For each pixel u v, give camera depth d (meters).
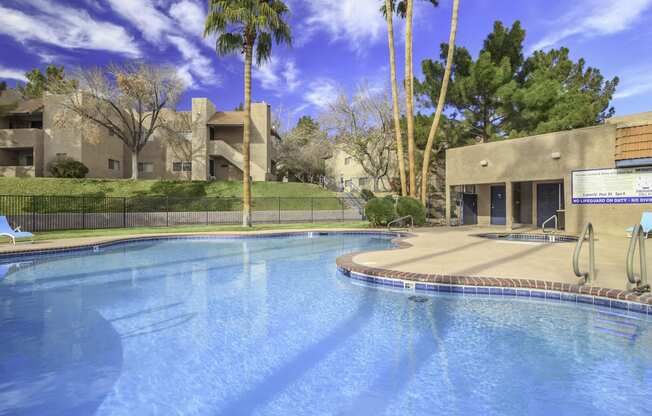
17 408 2.62
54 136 26.19
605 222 12.18
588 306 4.82
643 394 2.74
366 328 4.26
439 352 3.56
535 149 14.30
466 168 17.12
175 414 2.55
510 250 8.95
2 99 27.88
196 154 31.09
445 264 6.96
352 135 30.56
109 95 25.84
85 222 19.19
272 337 4.03
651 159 10.92
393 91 19.70
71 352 3.65
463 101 20.81
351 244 13.04
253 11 16.28
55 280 7.13
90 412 2.58
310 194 28.81
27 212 20.84
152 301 5.54
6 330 4.30
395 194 30.00
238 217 22.42
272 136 40.59
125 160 31.91
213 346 3.79
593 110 17.88
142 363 3.40
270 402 2.71
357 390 2.87
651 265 6.59
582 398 2.70
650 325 4.23
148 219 21.05
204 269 8.25
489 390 2.83
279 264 8.88
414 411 2.55
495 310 4.84
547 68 21.84
